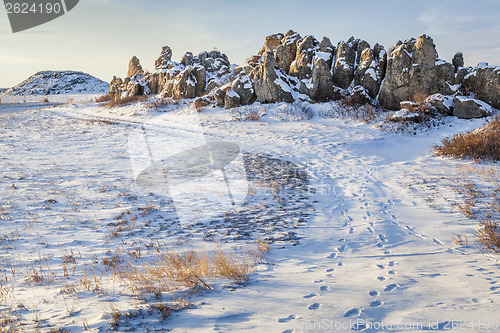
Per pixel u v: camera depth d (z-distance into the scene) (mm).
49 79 104938
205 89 35719
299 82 29156
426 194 10758
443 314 3287
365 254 6605
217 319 3422
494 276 4715
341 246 7184
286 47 31078
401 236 7668
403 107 21562
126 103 38000
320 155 16797
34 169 15273
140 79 42938
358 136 19609
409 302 3775
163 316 3533
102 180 13531
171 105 33312
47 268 6051
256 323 3283
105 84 104938
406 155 16219
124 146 20781
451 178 12055
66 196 11469
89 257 6707
